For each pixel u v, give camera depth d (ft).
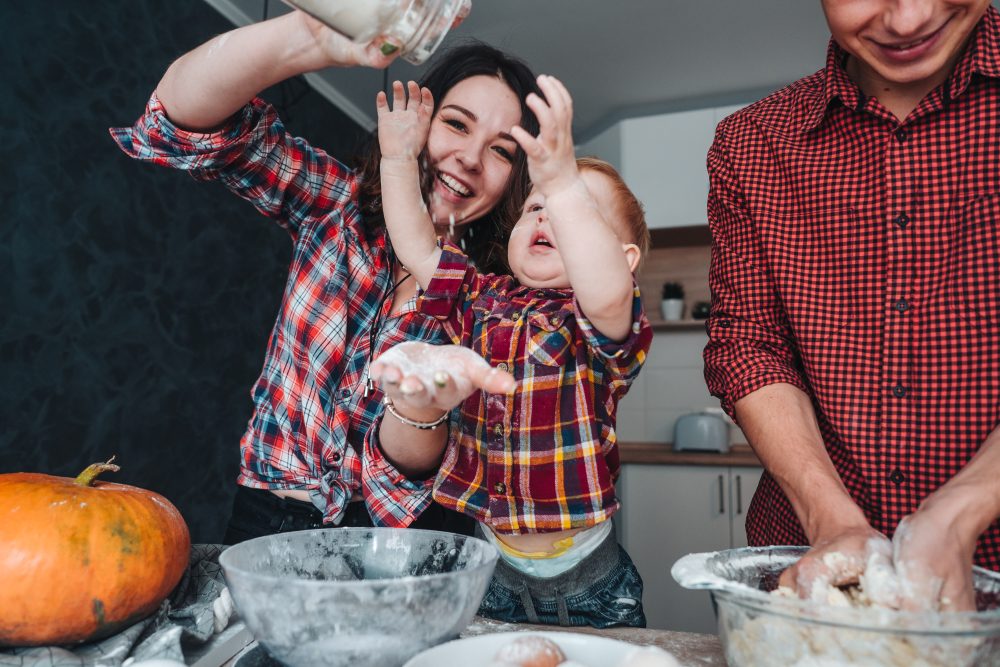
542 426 3.06
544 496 3.06
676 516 11.04
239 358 9.88
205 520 9.18
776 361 3.29
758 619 1.75
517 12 9.74
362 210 3.87
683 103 12.43
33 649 2.08
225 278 9.61
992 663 1.59
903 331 3.08
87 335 7.41
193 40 9.01
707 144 12.13
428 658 1.60
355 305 3.69
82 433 7.35
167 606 2.37
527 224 3.33
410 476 3.05
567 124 2.27
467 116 3.78
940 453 3.02
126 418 7.92
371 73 11.35
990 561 2.98
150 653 2.01
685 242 13.21
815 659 1.65
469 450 3.21
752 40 10.45
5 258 6.54
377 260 3.76
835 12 2.83
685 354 13.37
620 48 10.70
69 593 2.11
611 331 2.60
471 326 3.26
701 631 10.76
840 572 1.98
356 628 1.68
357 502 3.65
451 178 3.86
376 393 3.57
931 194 3.05
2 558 2.08
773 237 3.42
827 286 3.28
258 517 3.69
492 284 3.44
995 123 2.95
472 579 1.83
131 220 7.98
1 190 6.49
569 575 3.22
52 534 2.13
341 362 3.62
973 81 2.99
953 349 2.99
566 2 9.53
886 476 3.12
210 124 3.07
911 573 1.84
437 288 3.12
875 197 3.18
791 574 2.04
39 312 6.87
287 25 2.57
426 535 2.29
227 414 9.61
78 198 7.30
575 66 11.24
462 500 3.14
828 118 3.32
